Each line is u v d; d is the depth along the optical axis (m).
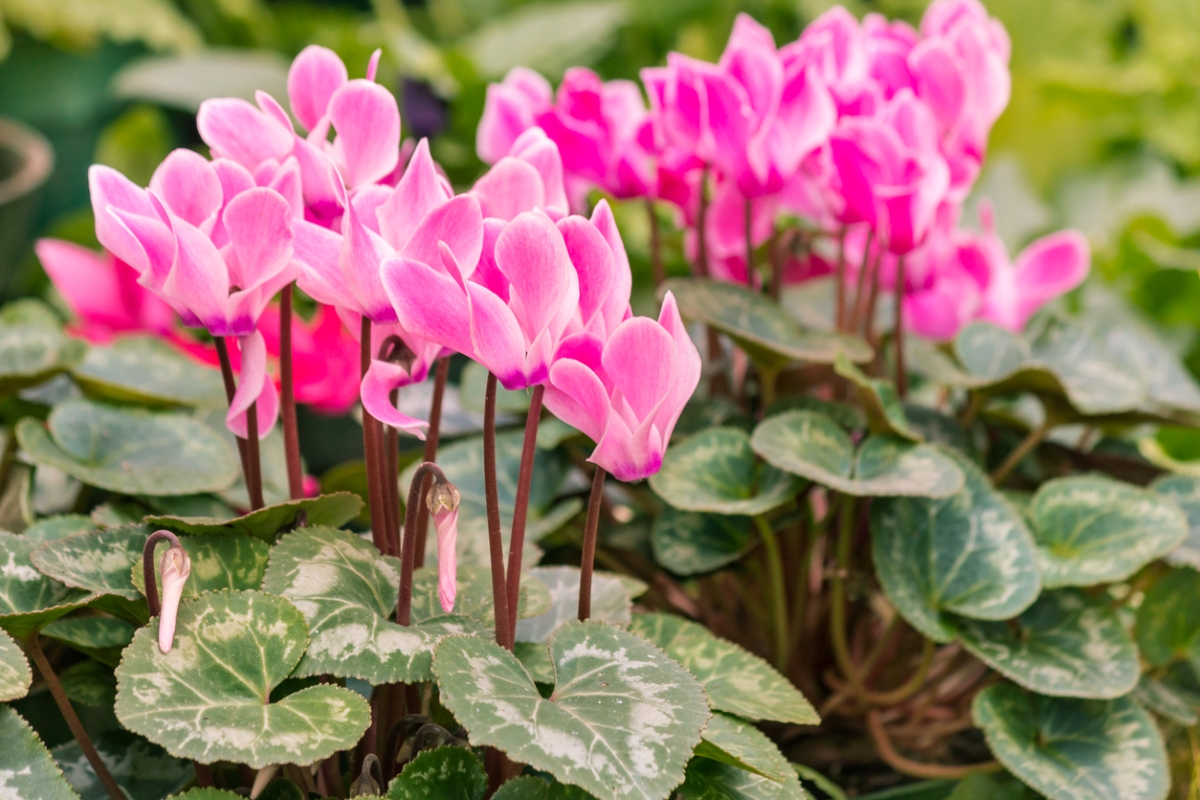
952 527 0.99
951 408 1.16
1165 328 1.55
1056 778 0.94
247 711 0.82
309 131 0.89
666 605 1.08
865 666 1.04
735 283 1.05
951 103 1.03
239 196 0.83
